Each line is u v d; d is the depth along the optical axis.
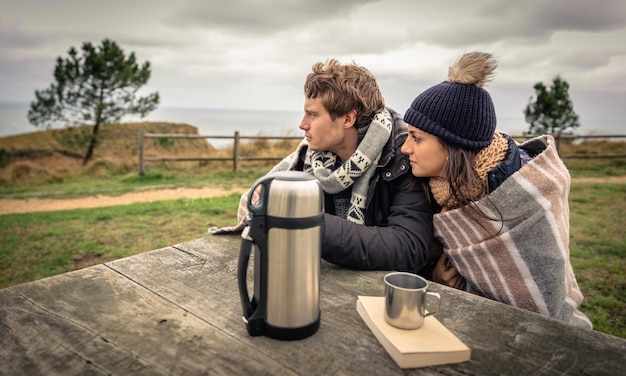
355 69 1.62
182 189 8.67
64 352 0.83
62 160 15.60
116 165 11.84
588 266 3.82
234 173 10.61
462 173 1.31
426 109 1.31
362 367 0.79
